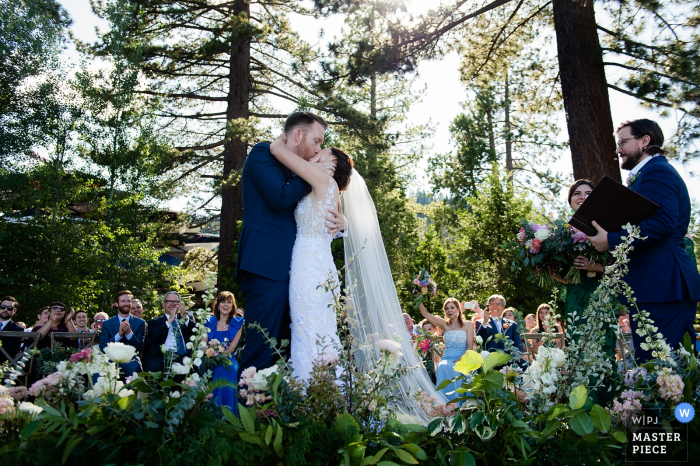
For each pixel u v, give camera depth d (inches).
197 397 78.5
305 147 127.4
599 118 359.9
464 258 651.5
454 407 88.3
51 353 191.2
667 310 114.0
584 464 82.5
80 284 536.7
